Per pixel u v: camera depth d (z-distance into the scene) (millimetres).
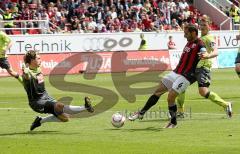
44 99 31016
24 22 89625
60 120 31328
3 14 91750
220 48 93188
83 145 27078
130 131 31484
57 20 95750
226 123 34312
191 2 115562
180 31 93812
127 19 101062
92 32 93250
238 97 50469
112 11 100000
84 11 98188
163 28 102875
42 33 89562
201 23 36656
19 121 36031
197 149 25859
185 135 29969
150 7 104438
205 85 35938
